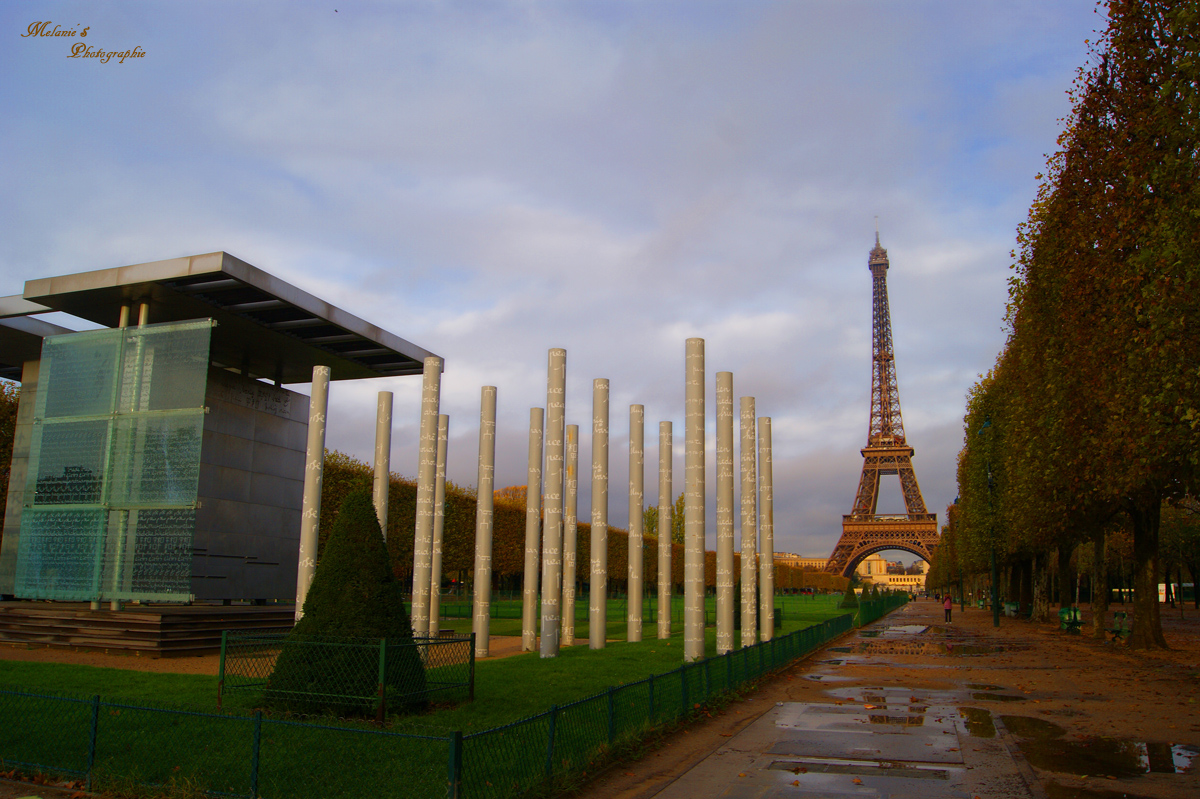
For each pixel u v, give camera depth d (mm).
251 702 17047
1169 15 21844
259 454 41938
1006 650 38531
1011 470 45500
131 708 12234
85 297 34188
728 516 31078
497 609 72125
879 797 12023
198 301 34375
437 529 38938
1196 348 20734
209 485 38688
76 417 33906
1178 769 13867
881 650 38719
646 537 108688
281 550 42875
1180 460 25266
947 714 19375
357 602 17047
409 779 11750
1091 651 37406
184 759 13023
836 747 15484
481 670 25844
